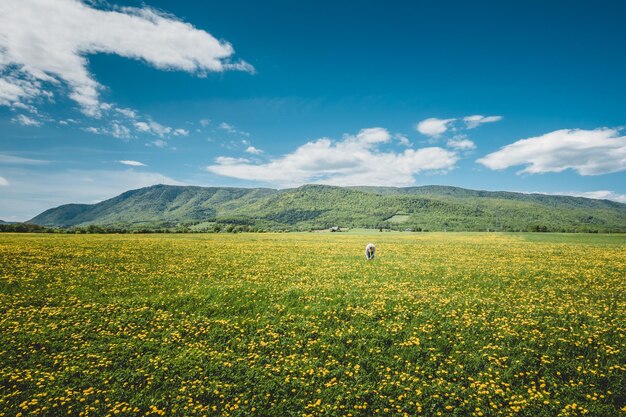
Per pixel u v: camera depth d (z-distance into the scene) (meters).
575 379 9.59
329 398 8.76
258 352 11.23
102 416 8.03
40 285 19.30
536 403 8.52
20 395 8.64
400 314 14.91
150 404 8.45
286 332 12.95
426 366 10.44
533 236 83.69
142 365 10.28
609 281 21.89
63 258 29.97
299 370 10.07
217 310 15.61
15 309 14.88
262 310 15.63
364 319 14.38
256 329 13.35
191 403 8.37
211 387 9.20
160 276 22.83
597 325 13.50
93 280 20.86
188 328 13.27
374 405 8.51
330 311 15.25
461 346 11.73
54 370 9.96
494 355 11.01
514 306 16.12
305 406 8.43
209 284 20.62
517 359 10.73
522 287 20.30
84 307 15.48
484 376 9.84
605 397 8.72
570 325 13.54
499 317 14.56
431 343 11.96
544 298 17.59
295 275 24.09
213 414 8.14
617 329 12.89
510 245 54.09
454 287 20.23
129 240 56.09
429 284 21.03
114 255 33.06
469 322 13.76
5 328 12.66
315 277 23.38
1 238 53.09
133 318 14.28
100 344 11.63
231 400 8.72
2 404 8.26
